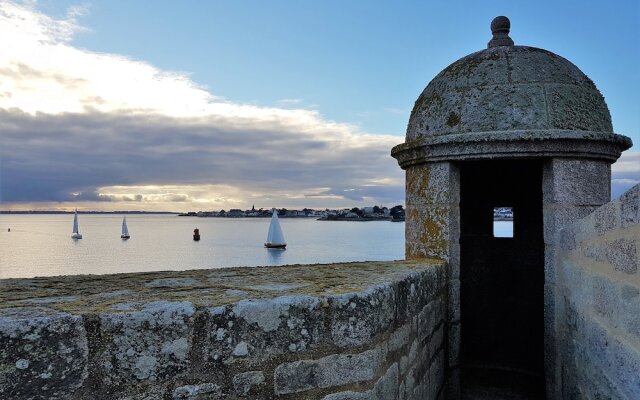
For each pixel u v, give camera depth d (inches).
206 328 85.8
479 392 207.8
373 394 101.7
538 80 168.7
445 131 174.4
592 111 169.3
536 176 236.2
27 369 72.0
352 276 123.6
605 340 107.0
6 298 89.4
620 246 95.3
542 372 228.8
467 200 252.1
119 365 78.8
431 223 179.8
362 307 100.3
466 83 175.9
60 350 74.3
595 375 116.1
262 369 90.3
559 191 160.2
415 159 183.5
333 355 96.8
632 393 89.1
